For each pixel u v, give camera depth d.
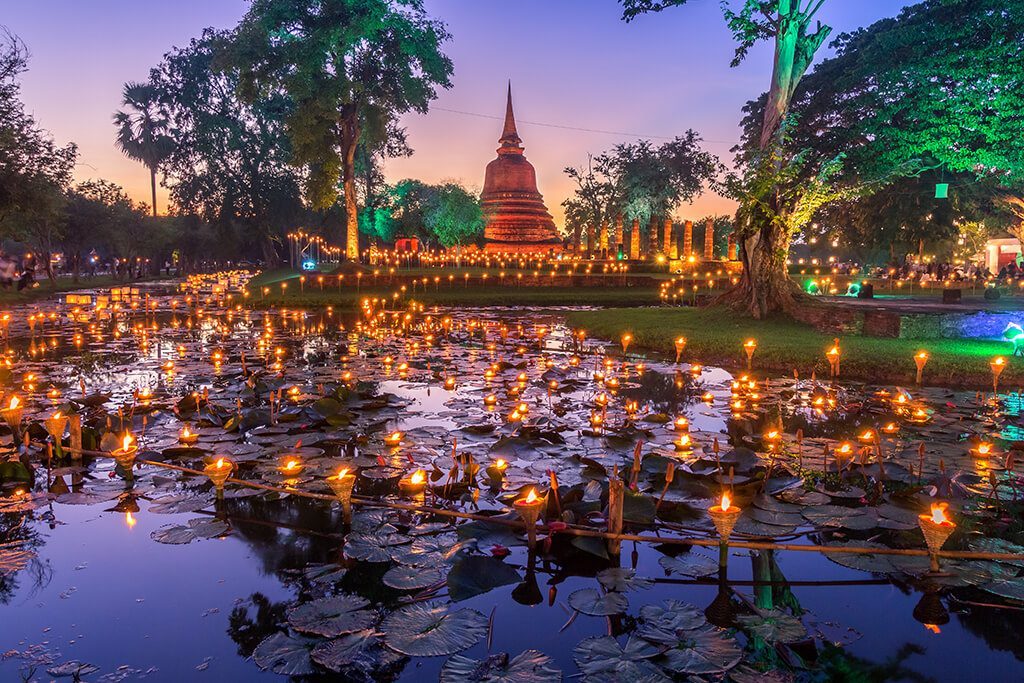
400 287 28.97
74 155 28.41
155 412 6.63
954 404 7.06
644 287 29.89
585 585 3.20
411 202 54.09
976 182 29.69
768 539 3.72
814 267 39.91
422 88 32.91
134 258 56.28
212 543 3.65
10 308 22.72
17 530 3.85
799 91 27.75
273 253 55.94
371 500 3.94
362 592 3.12
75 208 42.91
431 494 4.34
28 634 2.75
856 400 7.39
